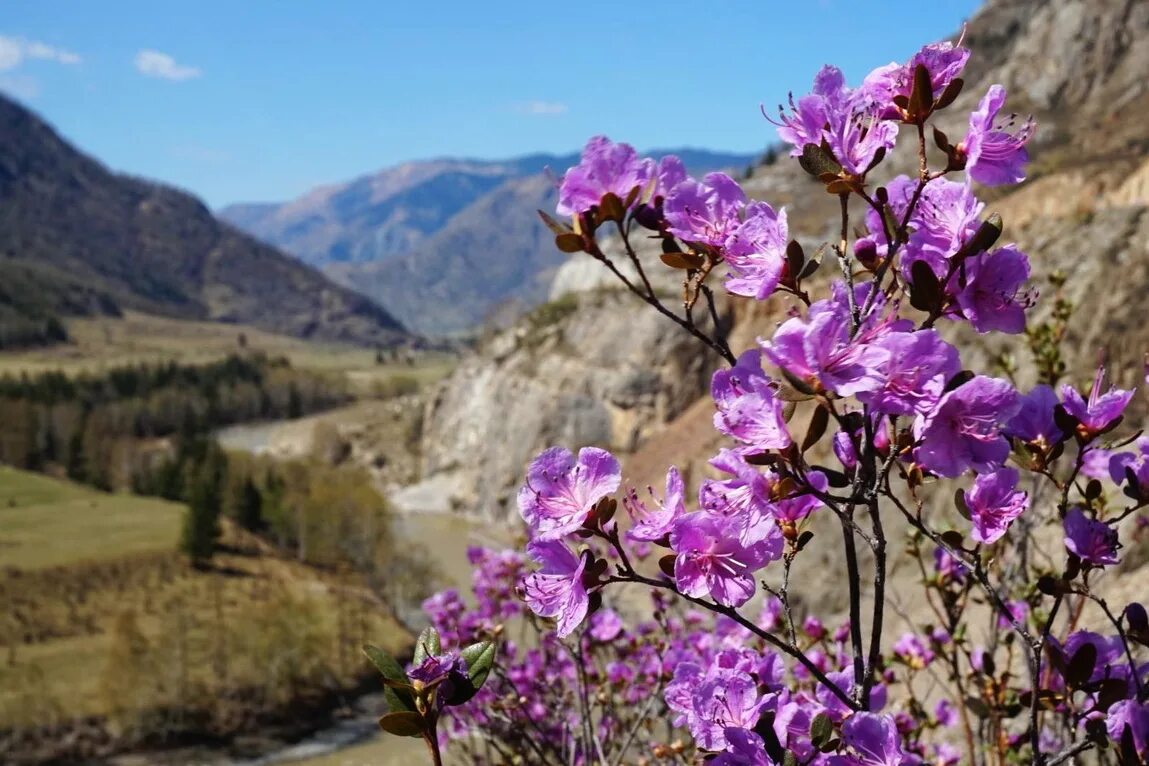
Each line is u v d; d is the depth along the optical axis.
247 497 70.19
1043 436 2.19
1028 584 3.39
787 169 76.19
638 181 2.21
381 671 1.85
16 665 42.81
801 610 15.77
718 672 2.18
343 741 38.09
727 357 2.13
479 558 5.79
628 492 2.12
